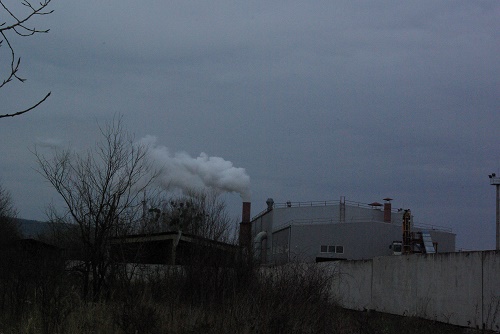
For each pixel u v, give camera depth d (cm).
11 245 1903
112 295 1409
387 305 2161
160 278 1638
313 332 1228
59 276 1494
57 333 1048
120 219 1694
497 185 4478
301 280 1472
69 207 1628
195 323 1198
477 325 1579
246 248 1700
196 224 1828
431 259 1867
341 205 5569
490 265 1554
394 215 5659
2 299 1295
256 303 1271
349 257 5053
